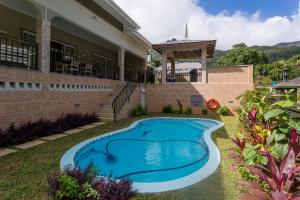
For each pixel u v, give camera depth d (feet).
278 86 25.63
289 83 26.09
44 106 29.01
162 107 59.98
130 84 51.72
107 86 46.09
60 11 33.01
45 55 29.55
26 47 28.58
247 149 12.69
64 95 33.04
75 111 35.73
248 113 20.68
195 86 58.29
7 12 33.45
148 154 26.84
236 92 55.83
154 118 47.32
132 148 29.45
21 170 16.38
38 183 14.21
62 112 32.65
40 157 19.34
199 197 12.86
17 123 24.94
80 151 22.65
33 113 27.22
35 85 27.61
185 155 26.43
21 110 25.45
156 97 60.49
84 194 10.21
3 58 27.66
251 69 57.98
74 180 10.59
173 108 59.41
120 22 54.80
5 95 23.44
